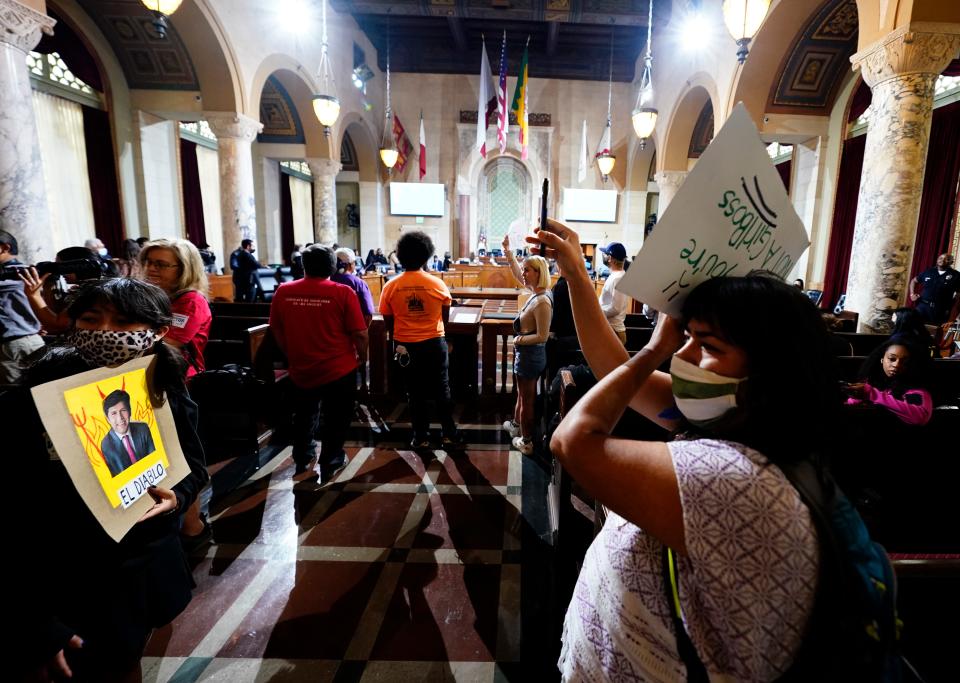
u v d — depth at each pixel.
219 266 12.38
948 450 1.98
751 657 0.60
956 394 2.78
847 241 8.55
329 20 11.41
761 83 7.89
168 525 1.28
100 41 7.87
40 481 1.04
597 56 15.55
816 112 8.49
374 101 15.41
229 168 8.11
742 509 0.58
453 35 14.23
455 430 3.69
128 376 1.16
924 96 4.42
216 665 1.80
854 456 1.98
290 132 12.45
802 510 0.59
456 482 3.20
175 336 2.44
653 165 17.38
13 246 3.00
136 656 1.26
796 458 0.64
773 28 7.02
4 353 2.81
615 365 1.02
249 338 3.59
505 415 4.48
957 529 1.98
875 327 4.75
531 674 1.78
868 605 0.58
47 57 7.63
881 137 4.62
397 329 3.44
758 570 0.58
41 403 0.95
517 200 16.72
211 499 2.95
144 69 8.34
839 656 0.57
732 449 0.64
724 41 8.23
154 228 9.33
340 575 2.31
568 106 15.88
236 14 7.88
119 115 8.48
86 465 1.02
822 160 8.77
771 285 0.68
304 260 2.88
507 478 3.26
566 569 2.35
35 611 1.08
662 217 0.70
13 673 1.09
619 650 0.74
